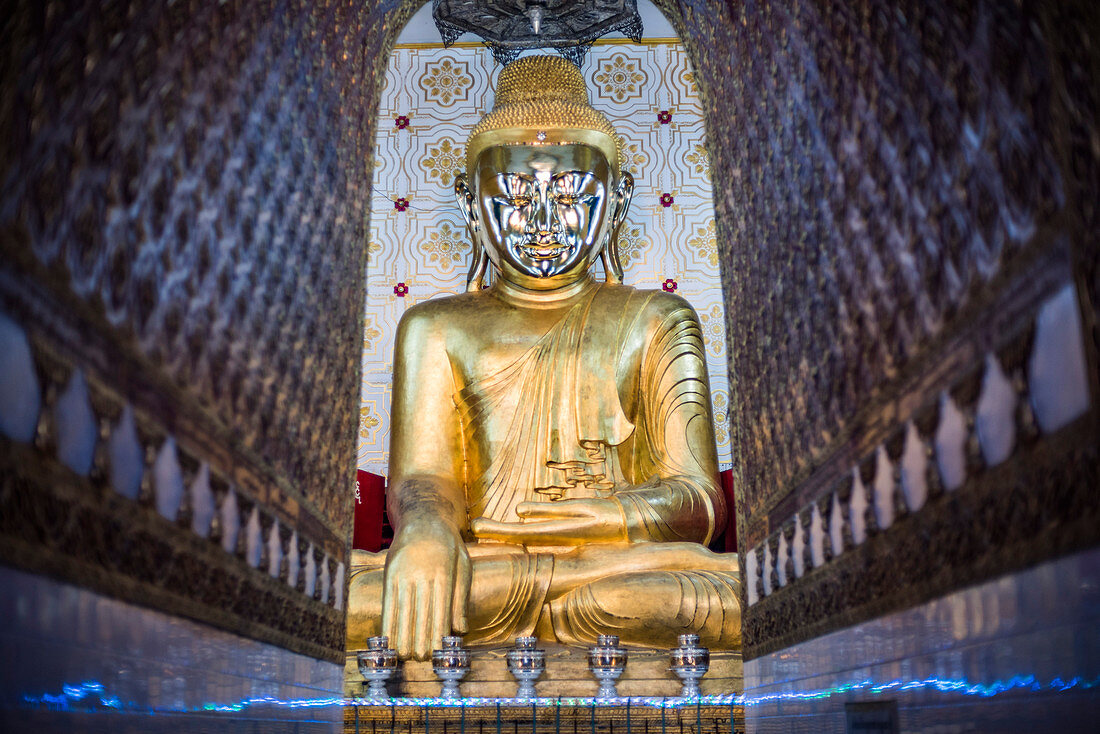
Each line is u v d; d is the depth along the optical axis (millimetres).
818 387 2150
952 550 1495
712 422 4672
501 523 4129
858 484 1899
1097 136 1073
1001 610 1345
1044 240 1212
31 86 1141
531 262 4848
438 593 3682
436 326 4871
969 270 1434
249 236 1927
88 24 1267
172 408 1555
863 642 1862
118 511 1362
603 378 4688
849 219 1955
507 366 4723
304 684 2209
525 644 3309
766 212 2543
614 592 3723
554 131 4926
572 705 3166
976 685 1419
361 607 3789
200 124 1678
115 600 1347
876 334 1814
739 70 2711
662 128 5801
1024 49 1245
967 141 1434
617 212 5234
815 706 2141
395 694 3541
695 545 4023
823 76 2070
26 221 1138
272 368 2043
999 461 1345
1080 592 1145
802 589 2248
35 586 1147
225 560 1750
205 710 1646
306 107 2297
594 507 4148
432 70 5867
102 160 1337
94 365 1307
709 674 3627
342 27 2574
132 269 1431
